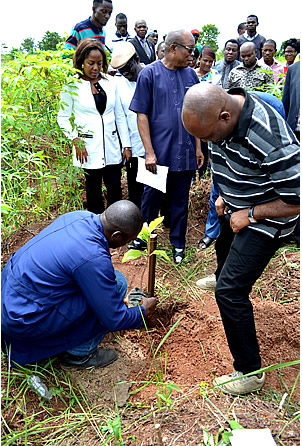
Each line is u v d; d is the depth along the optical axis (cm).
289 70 328
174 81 306
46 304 194
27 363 208
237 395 197
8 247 326
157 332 264
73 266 190
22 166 374
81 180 473
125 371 225
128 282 309
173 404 190
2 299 197
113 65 353
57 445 171
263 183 175
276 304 273
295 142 164
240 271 188
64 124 349
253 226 184
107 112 350
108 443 168
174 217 340
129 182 401
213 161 192
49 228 210
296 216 186
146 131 314
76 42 433
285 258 320
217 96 160
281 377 218
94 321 212
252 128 163
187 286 310
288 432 164
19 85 339
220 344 243
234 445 151
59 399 202
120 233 199
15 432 174
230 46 518
